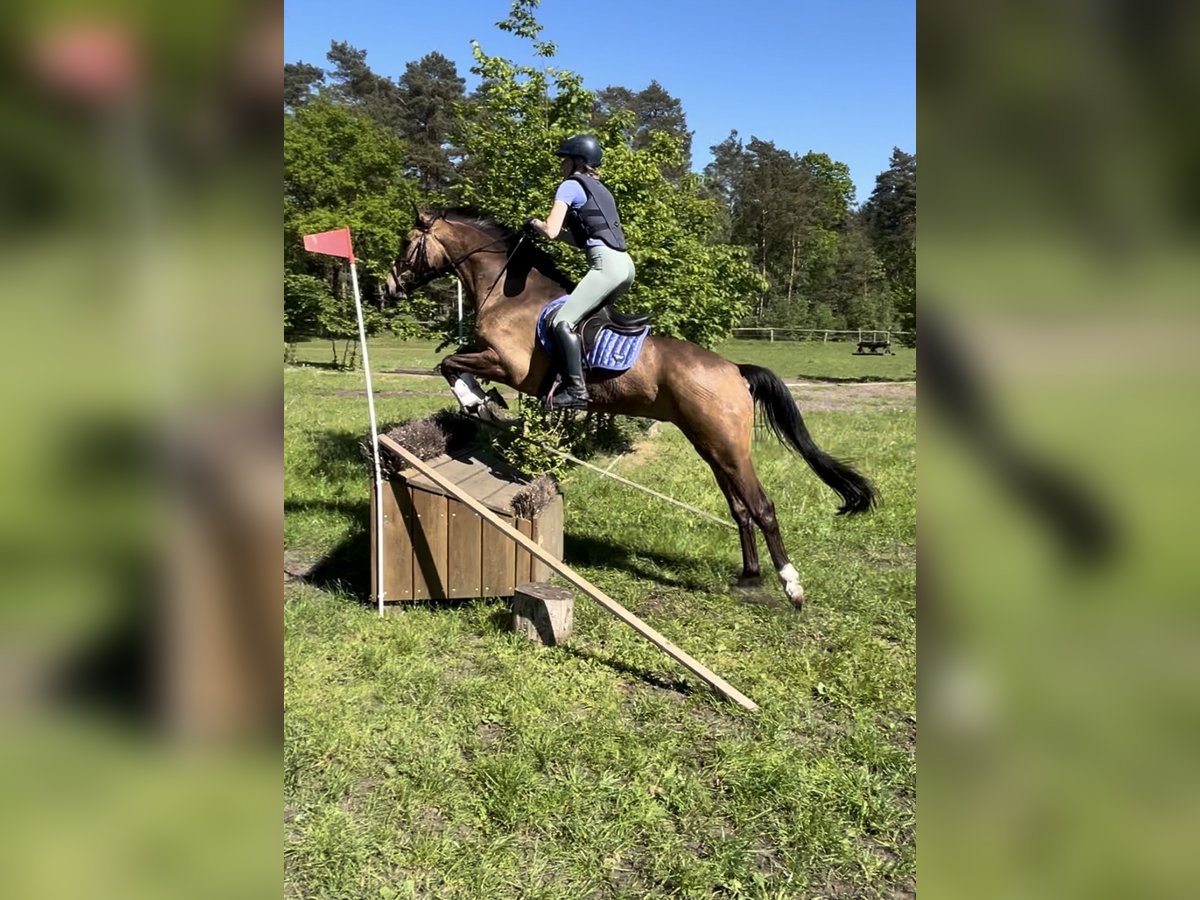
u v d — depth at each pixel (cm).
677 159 784
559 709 338
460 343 763
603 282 455
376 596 447
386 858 247
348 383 1725
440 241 505
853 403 1614
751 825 268
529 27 731
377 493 439
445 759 298
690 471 824
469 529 443
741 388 458
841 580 509
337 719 321
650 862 250
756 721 335
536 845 256
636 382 461
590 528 621
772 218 5447
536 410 600
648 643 408
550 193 708
